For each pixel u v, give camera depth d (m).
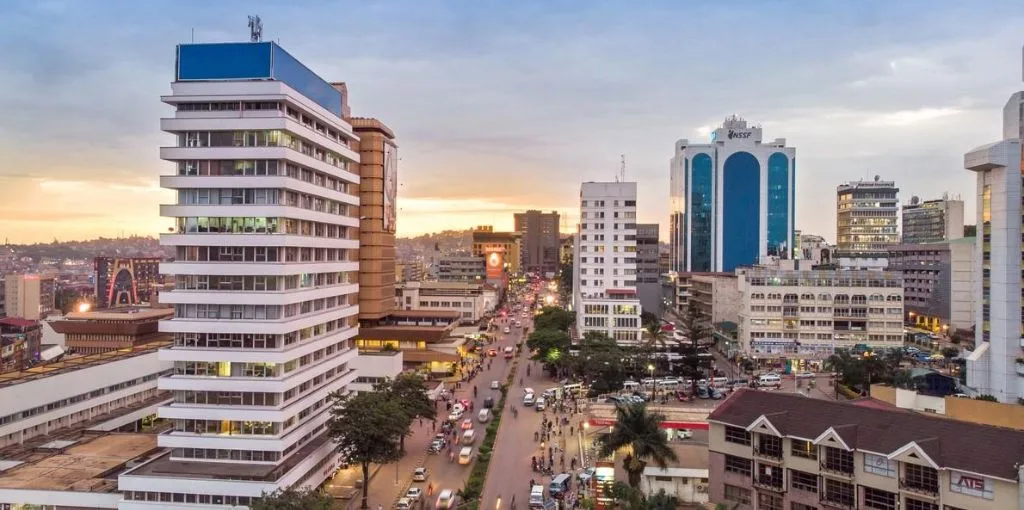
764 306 192.88
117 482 83.88
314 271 93.38
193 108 86.50
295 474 83.38
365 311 184.75
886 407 80.69
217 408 84.44
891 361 165.12
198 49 86.06
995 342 142.75
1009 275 140.38
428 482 99.62
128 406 126.56
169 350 85.44
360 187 183.12
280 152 84.00
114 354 134.25
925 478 65.50
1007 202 140.75
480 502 91.12
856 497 69.69
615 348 166.12
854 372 148.25
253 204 85.44
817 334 192.00
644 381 165.75
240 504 78.00
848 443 69.81
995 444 63.56
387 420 93.56
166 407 85.06
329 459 96.31
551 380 176.00
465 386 170.12
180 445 84.25
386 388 116.62
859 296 192.00
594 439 108.12
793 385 165.38
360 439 89.31
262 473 80.62
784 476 75.19
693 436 107.56
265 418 83.69
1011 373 140.25
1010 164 141.25
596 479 88.69
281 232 85.31
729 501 78.56
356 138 107.94
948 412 89.88
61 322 164.12
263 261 85.56
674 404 141.00
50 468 89.81
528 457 110.69
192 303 85.62
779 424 75.75
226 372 85.00
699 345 187.12
